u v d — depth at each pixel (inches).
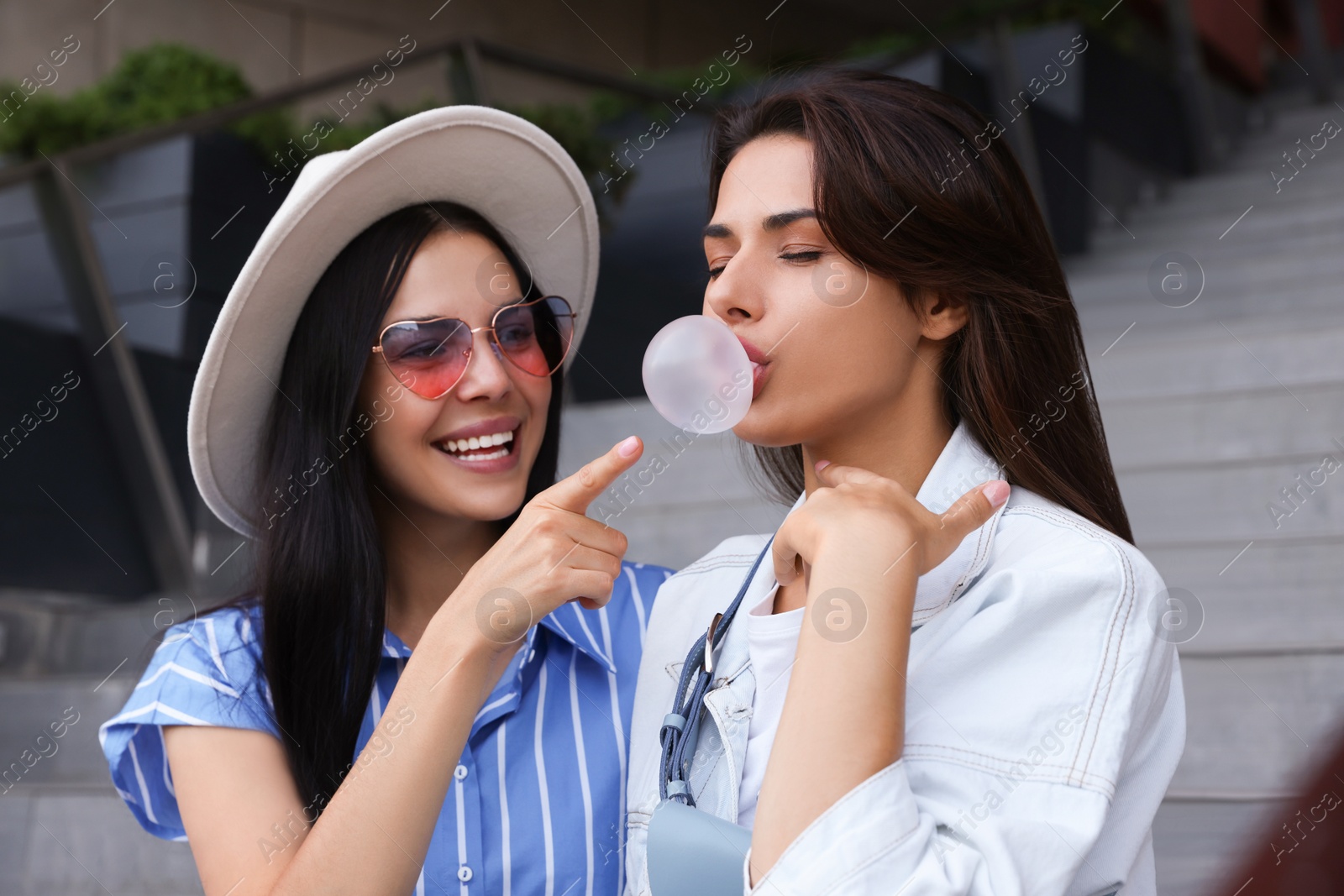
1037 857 28.6
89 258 142.2
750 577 41.1
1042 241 39.0
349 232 49.1
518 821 46.0
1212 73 208.1
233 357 49.8
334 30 284.4
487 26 302.0
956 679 31.8
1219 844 65.1
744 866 30.0
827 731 28.8
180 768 45.5
